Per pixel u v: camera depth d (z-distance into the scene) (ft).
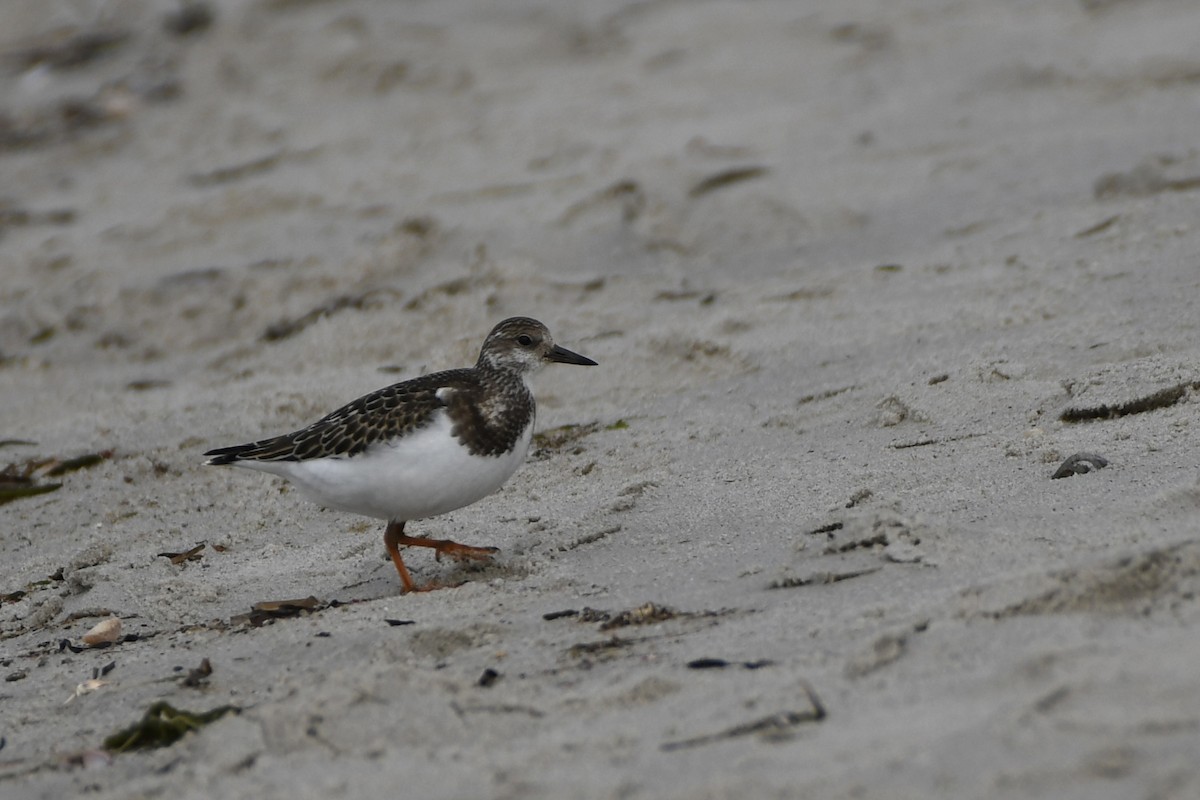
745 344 43.14
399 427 28.63
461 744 19.04
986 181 55.47
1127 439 29.84
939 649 19.24
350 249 57.06
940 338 40.16
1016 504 26.73
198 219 63.77
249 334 52.85
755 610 23.20
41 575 33.76
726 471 33.42
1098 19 76.07
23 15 100.17
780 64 76.64
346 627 26.13
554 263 53.93
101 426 43.93
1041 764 15.39
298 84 84.43
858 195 56.54
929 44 76.23
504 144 68.54
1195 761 14.94
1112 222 47.11
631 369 42.86
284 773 18.85
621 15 89.04
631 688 19.90
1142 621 19.04
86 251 62.08
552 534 30.60
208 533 35.24
